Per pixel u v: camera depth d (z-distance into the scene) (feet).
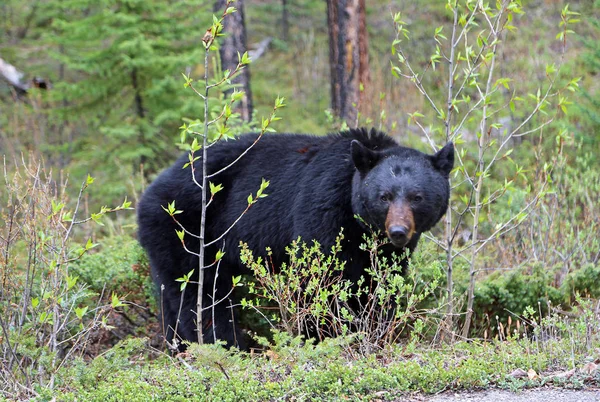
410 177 30.25
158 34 70.44
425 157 31.60
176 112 67.72
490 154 64.28
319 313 29.25
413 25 104.53
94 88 70.28
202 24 71.05
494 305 37.40
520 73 79.36
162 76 70.38
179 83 68.95
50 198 30.94
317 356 27.02
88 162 73.36
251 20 123.34
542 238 43.65
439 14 105.09
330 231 31.73
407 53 96.99
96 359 28.37
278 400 24.21
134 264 40.16
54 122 82.64
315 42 115.34
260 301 37.29
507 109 73.00
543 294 37.50
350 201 31.83
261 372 26.99
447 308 34.78
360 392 24.54
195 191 35.19
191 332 35.70
